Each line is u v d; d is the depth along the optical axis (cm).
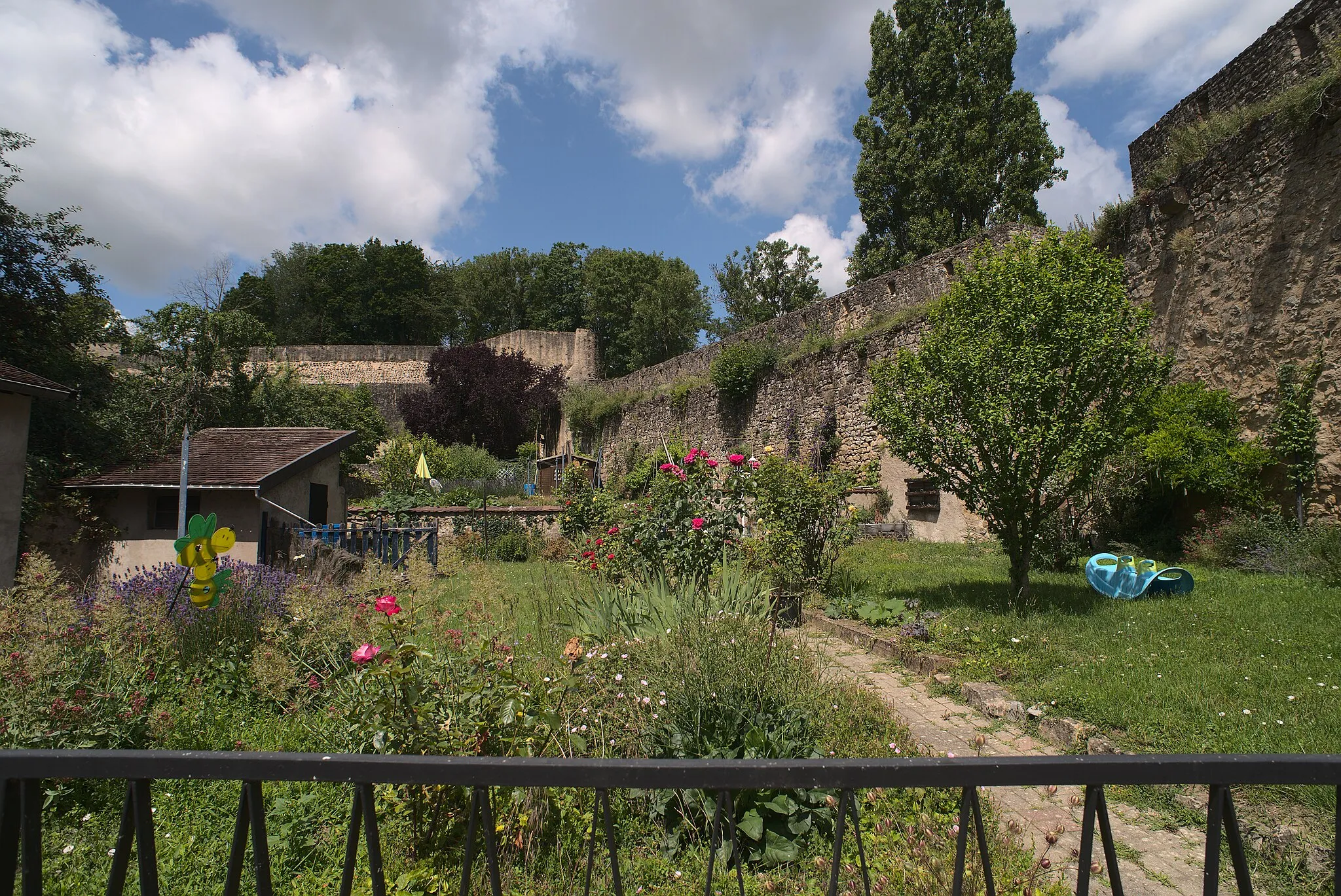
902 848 276
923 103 2616
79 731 354
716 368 2228
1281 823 283
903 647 560
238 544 1014
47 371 1280
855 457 1661
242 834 140
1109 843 137
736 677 349
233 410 1809
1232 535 790
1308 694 386
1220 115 964
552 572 1027
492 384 3556
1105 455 659
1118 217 1112
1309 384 788
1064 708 412
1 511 839
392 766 138
